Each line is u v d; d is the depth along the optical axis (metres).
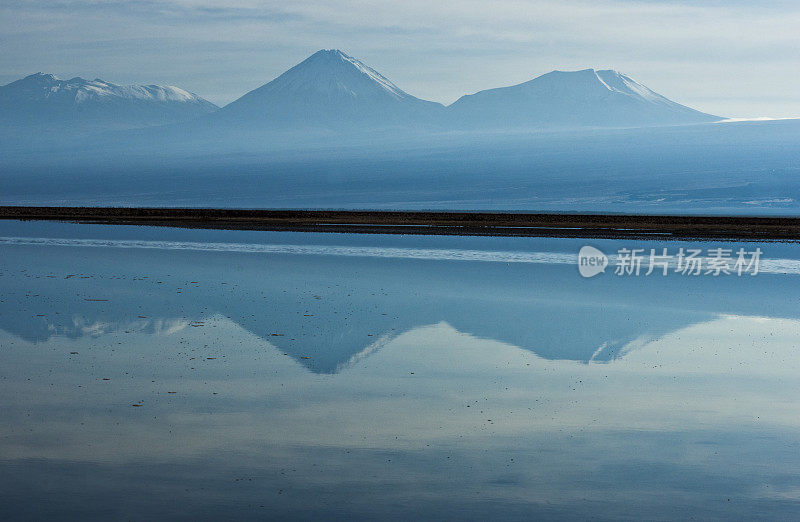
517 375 16.97
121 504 10.71
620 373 17.19
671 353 19.00
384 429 13.62
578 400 15.28
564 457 12.41
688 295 26.59
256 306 24.36
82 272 31.08
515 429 13.63
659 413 14.48
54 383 16.25
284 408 14.69
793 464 12.15
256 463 12.10
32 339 20.05
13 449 12.63
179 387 15.98
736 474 11.79
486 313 23.53
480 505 10.70
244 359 18.16
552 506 10.72
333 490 11.16
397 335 20.66
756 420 14.15
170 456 12.36
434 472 11.79
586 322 22.28
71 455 12.38
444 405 14.92
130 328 21.27
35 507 10.62
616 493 11.11
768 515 10.48
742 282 29.08
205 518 10.32
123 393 15.55
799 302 25.34
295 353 18.73
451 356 18.55
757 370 17.44
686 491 11.19
